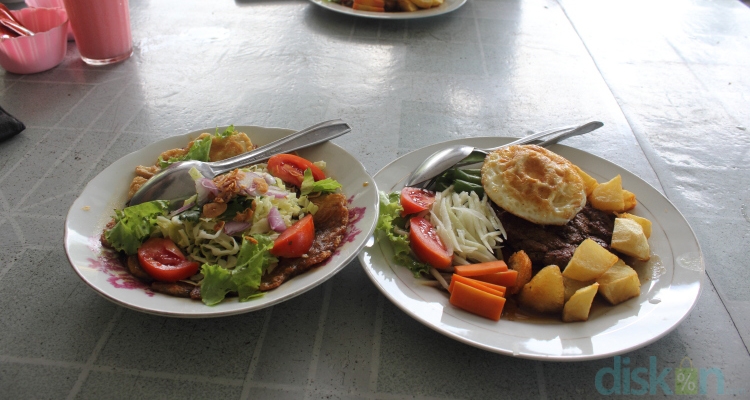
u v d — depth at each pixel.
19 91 1.27
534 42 1.58
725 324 0.73
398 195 0.86
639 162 1.08
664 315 0.67
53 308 0.73
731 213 0.94
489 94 1.32
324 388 0.64
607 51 1.53
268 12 1.72
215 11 1.72
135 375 0.64
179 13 1.70
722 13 1.76
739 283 0.80
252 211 0.74
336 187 0.81
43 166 1.02
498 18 1.73
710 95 1.33
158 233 0.73
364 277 0.79
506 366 0.67
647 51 1.53
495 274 0.73
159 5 1.75
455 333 0.64
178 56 1.46
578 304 0.67
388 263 0.75
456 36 1.60
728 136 1.17
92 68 1.39
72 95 1.27
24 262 0.80
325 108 1.24
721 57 1.51
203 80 1.35
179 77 1.36
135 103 1.24
